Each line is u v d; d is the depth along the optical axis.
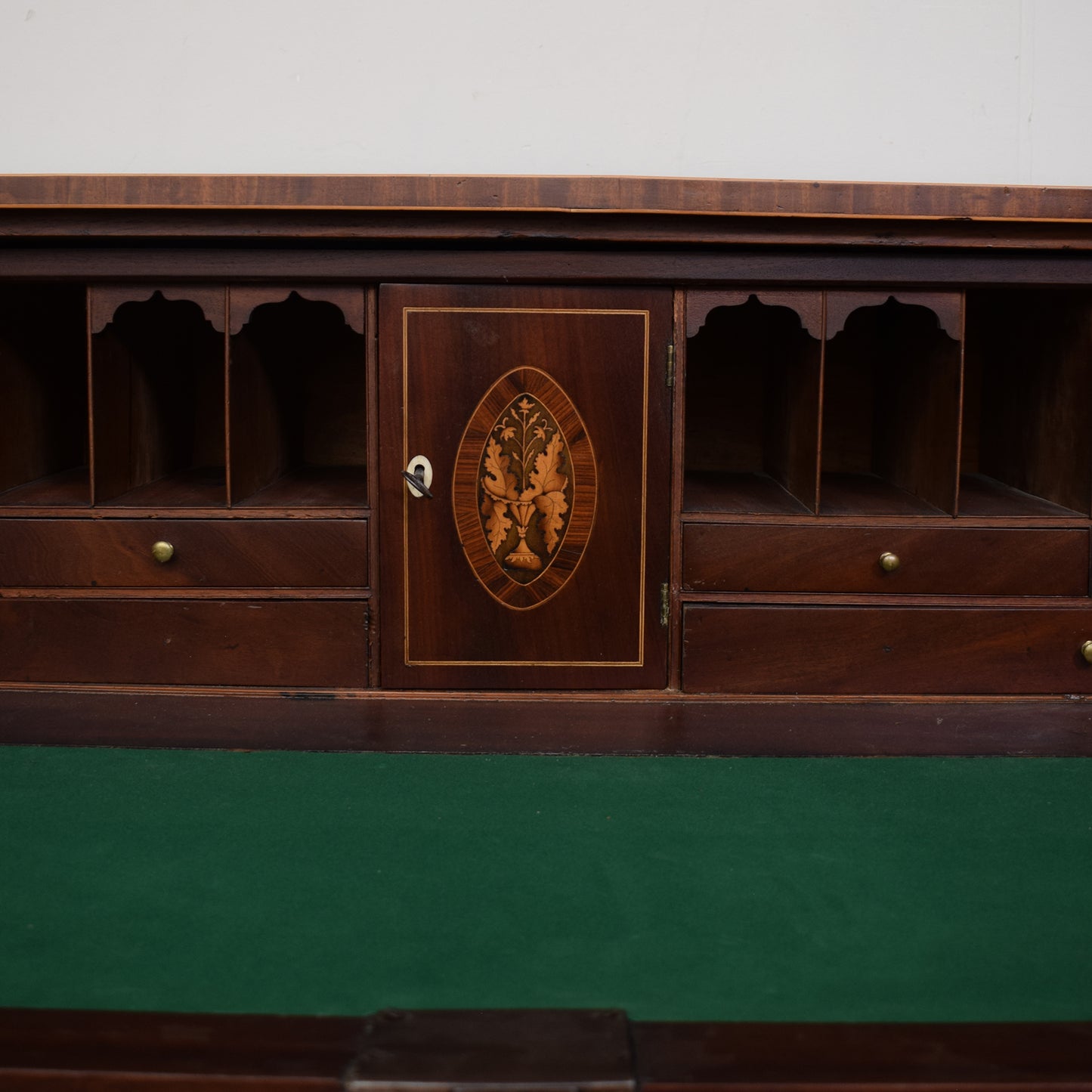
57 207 1.64
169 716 1.78
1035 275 1.71
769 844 1.42
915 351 1.96
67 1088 0.92
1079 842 1.44
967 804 1.56
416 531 1.76
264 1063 0.94
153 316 2.02
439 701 1.78
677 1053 0.96
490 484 1.75
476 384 1.73
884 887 1.30
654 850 1.40
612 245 1.69
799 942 1.18
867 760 1.75
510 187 1.63
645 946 1.16
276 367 2.05
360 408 2.26
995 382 2.14
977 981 1.10
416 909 1.24
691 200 1.63
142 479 1.98
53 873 1.32
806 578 1.78
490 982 1.09
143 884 1.30
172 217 1.66
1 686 1.80
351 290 1.73
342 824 1.48
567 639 1.78
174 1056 0.95
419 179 1.63
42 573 1.79
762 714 1.77
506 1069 0.93
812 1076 0.93
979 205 1.64
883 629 1.77
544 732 1.77
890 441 2.10
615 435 1.75
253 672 1.79
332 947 1.16
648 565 1.77
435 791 1.60
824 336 1.73
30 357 1.99
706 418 2.25
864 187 1.64
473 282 1.71
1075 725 1.77
